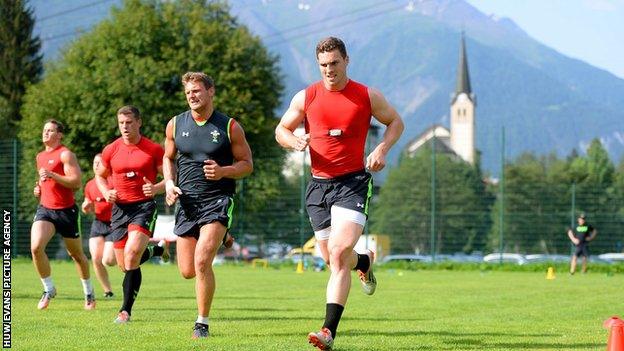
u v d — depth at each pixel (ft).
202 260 55.52
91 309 76.13
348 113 52.39
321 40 52.70
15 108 405.18
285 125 53.83
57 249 247.91
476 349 51.96
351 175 52.54
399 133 53.21
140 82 291.17
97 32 302.25
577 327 65.10
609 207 206.08
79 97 294.66
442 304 86.63
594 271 188.85
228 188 57.00
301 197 218.79
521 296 99.81
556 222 208.03
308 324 64.95
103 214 89.61
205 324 56.39
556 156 400.06
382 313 75.66
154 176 74.28
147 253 72.28
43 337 55.93
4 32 413.18
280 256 219.82
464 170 224.74
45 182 75.97
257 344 52.60
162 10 304.30
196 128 56.80
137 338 55.36
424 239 222.69
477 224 216.13
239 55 300.61
